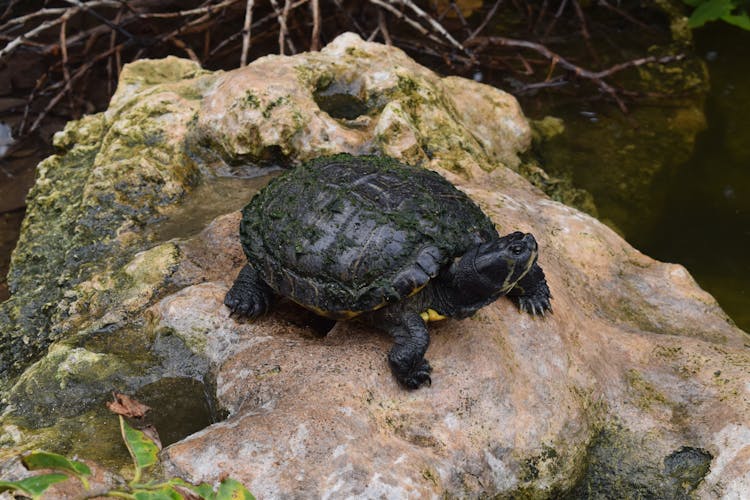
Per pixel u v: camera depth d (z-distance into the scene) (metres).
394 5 2.21
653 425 1.29
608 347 1.34
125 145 1.58
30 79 2.07
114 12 2.26
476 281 1.20
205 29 2.14
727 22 2.29
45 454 1.11
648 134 1.86
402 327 1.23
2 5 2.29
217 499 1.12
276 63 1.64
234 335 1.31
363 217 1.23
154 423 1.27
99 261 1.46
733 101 1.98
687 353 1.34
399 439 1.20
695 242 1.67
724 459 1.24
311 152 1.56
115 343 1.34
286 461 1.16
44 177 1.63
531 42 2.03
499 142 1.72
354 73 1.67
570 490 1.26
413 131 1.56
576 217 1.49
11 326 1.41
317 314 1.30
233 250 1.41
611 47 2.19
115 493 1.13
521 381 1.26
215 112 1.56
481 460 1.22
